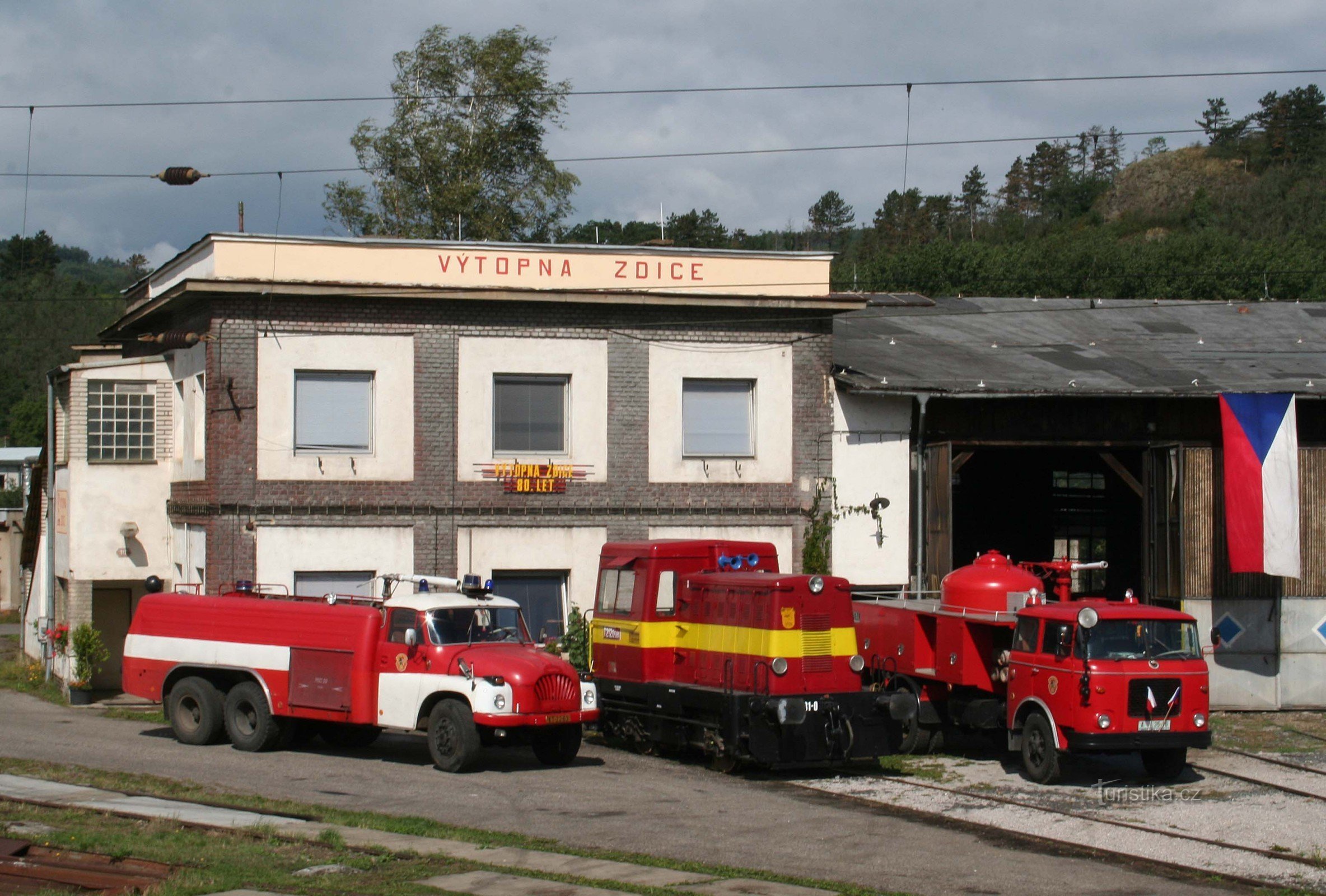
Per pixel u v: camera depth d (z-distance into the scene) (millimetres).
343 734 21078
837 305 27078
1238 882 13125
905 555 27297
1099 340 32938
